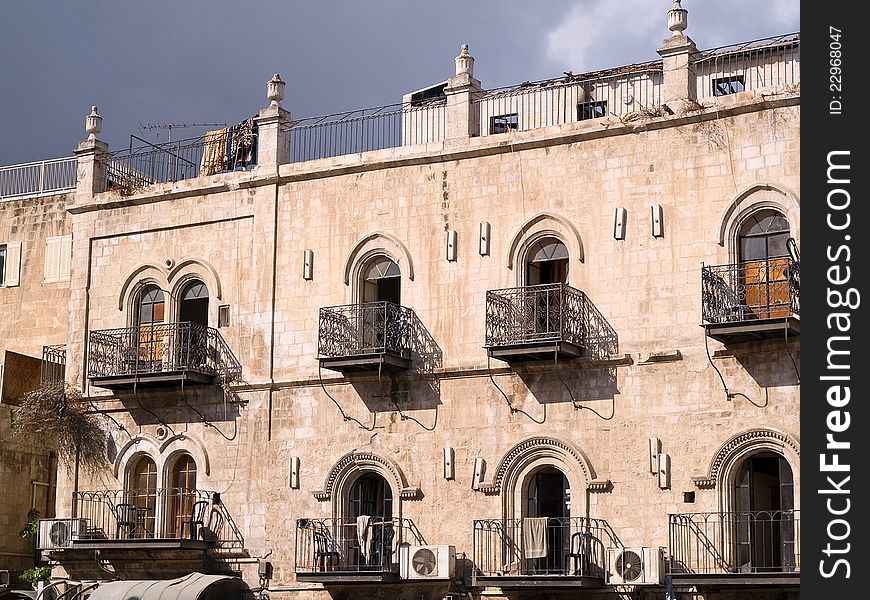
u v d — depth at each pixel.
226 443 45.59
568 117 48.19
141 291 48.12
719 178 39.94
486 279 42.56
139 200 48.38
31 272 53.25
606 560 39.78
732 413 38.84
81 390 48.19
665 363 39.88
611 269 40.94
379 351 42.28
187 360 45.66
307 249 45.34
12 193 55.19
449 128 43.84
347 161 45.09
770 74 43.66
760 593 37.91
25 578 48.34
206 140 50.50
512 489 41.34
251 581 44.41
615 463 40.09
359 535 42.66
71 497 47.59
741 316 38.28
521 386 41.62
